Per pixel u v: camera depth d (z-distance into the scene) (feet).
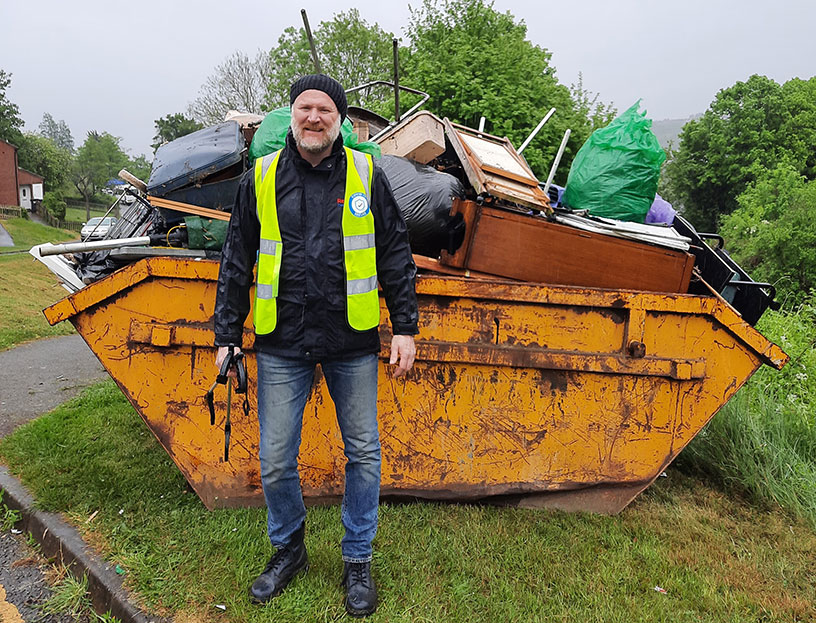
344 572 7.27
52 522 8.66
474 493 9.34
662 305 8.78
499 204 9.43
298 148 6.30
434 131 10.14
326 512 9.10
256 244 6.71
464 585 7.46
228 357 6.47
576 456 9.27
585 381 9.09
